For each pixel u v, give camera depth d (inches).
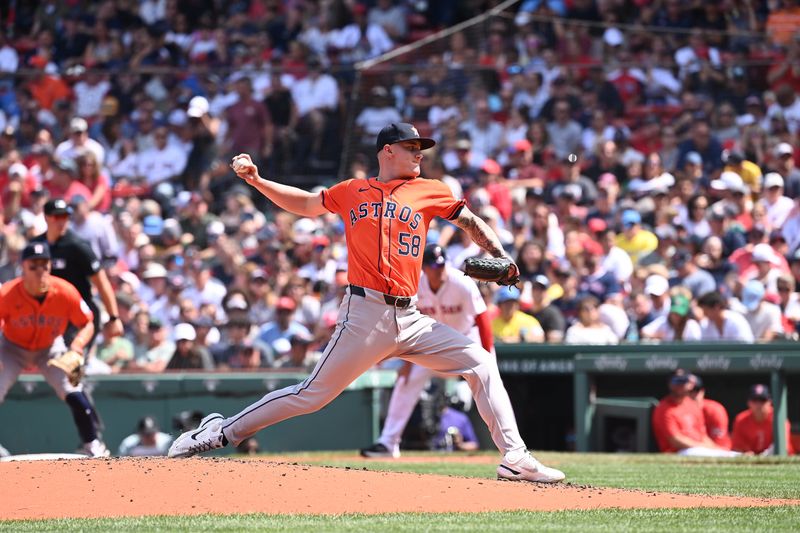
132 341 1745.8
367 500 685.3
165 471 737.0
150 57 2608.3
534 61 2213.3
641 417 1389.0
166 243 2060.8
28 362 1146.7
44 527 596.1
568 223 1881.2
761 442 1339.8
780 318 1567.4
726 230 1786.4
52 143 2317.9
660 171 1987.0
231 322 1641.2
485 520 624.7
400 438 1333.7
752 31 2191.2
